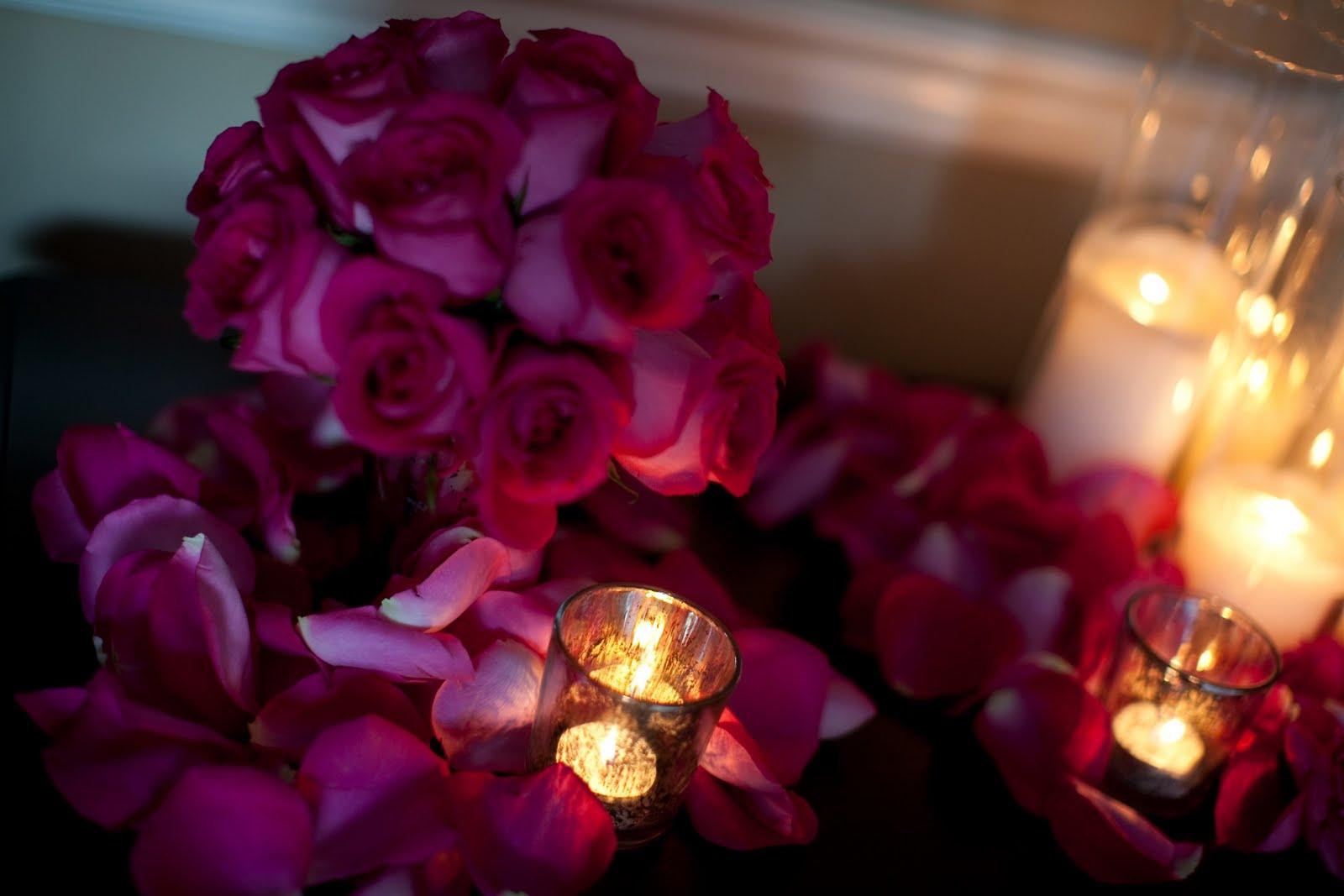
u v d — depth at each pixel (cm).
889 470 91
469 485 73
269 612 70
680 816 72
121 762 65
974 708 81
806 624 84
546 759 69
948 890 71
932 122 98
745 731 72
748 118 96
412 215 63
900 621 80
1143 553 92
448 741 69
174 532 71
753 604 84
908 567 85
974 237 102
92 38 88
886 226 101
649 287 65
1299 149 93
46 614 73
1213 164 96
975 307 105
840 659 82
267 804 63
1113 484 91
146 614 68
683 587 79
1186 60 95
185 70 90
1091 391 94
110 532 70
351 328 65
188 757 66
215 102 91
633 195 64
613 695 67
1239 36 94
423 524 74
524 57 67
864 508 90
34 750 68
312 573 76
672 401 68
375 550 76
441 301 65
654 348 68
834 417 93
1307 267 88
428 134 64
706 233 67
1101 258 95
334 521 79
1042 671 78
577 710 67
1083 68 97
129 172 92
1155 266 94
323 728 68
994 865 73
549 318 65
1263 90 93
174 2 87
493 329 67
